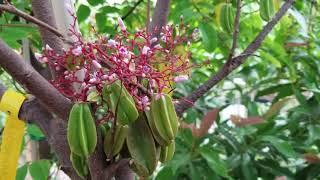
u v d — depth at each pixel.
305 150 1.03
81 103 0.38
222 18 0.63
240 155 0.97
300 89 1.09
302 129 1.05
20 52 0.72
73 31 0.40
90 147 0.37
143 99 0.39
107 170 0.41
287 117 1.08
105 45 0.39
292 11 0.73
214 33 0.80
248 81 1.16
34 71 0.37
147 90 0.40
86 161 0.40
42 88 0.37
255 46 0.53
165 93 0.41
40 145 0.81
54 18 0.44
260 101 1.28
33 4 0.44
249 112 1.08
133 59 0.39
